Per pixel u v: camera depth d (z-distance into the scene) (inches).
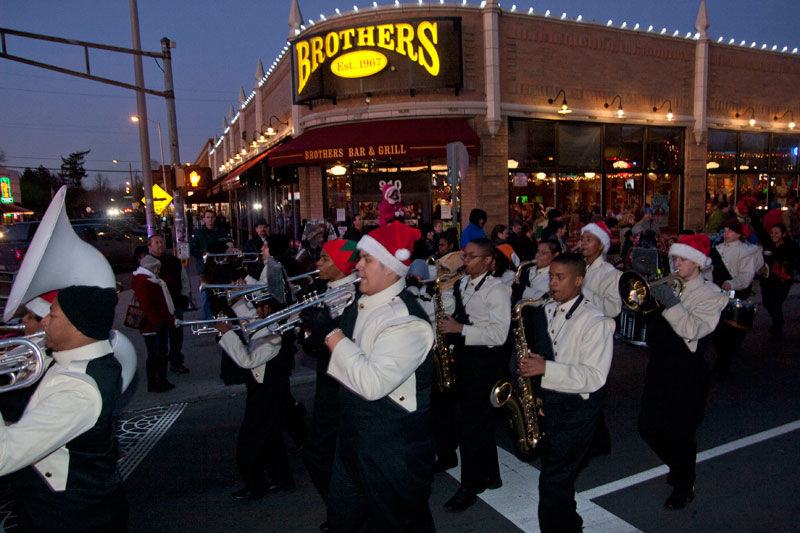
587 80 585.9
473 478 145.8
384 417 96.4
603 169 605.9
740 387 241.0
